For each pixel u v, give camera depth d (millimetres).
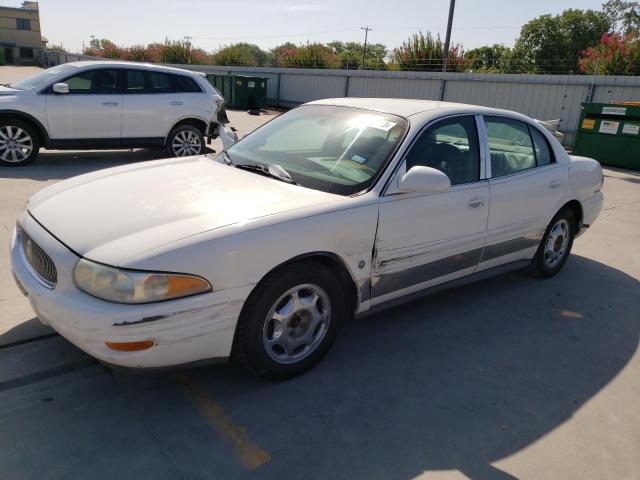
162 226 2576
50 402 2660
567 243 4938
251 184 3178
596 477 2398
